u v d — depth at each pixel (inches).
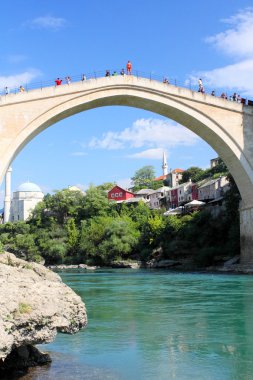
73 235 2901.1
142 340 429.7
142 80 1494.8
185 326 497.7
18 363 339.6
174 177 4323.3
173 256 2100.1
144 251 2317.9
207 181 3107.8
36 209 3250.5
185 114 1533.0
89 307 662.5
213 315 571.8
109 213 3144.7
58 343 421.7
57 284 347.9
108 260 2501.2
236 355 372.8
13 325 278.2
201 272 1565.0
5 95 1344.7
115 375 322.0
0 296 288.7
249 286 966.4
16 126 1357.0
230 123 1542.8
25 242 2945.4
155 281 1187.9
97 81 1457.9
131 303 706.8
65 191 3206.2
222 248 1834.4
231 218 1844.2
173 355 374.6
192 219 2113.7
